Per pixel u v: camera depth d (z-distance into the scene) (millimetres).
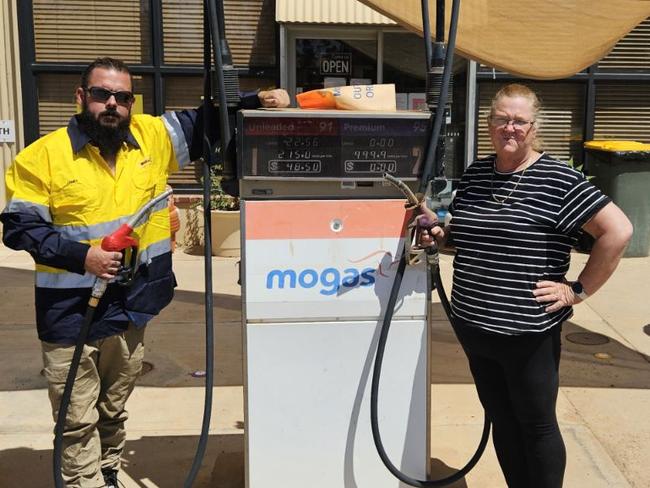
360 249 2641
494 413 2775
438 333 5348
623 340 5164
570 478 3256
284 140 2527
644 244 7742
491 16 3979
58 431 2393
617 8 3930
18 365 4637
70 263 2453
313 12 7320
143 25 8070
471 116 8008
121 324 2736
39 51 8039
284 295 2637
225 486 3180
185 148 2920
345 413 2723
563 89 8469
